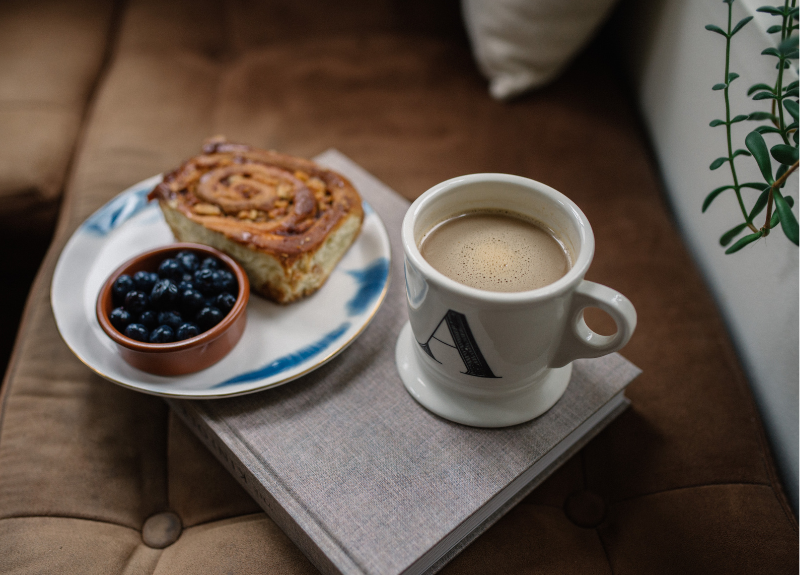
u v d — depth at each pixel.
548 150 0.70
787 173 0.43
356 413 0.49
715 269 0.59
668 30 0.66
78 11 0.94
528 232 0.47
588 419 0.49
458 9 0.85
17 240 0.76
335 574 0.44
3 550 0.46
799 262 0.48
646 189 0.66
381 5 0.87
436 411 0.48
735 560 0.45
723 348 0.54
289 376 0.49
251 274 0.56
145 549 0.48
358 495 0.45
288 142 0.74
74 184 0.71
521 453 0.47
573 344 0.45
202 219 0.56
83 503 0.49
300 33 0.87
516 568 0.46
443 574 0.46
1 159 0.75
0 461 0.50
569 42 0.73
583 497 0.49
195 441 0.53
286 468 0.46
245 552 0.47
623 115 0.73
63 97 0.82
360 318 0.53
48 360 0.56
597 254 0.61
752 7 0.52
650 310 0.57
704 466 0.49
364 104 0.77
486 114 0.75
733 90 0.54
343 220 0.56
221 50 0.88
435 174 0.69
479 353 0.44
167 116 0.77
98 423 0.52
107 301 0.51
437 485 0.45
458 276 0.45
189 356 0.49
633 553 0.47
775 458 0.51
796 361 0.48
